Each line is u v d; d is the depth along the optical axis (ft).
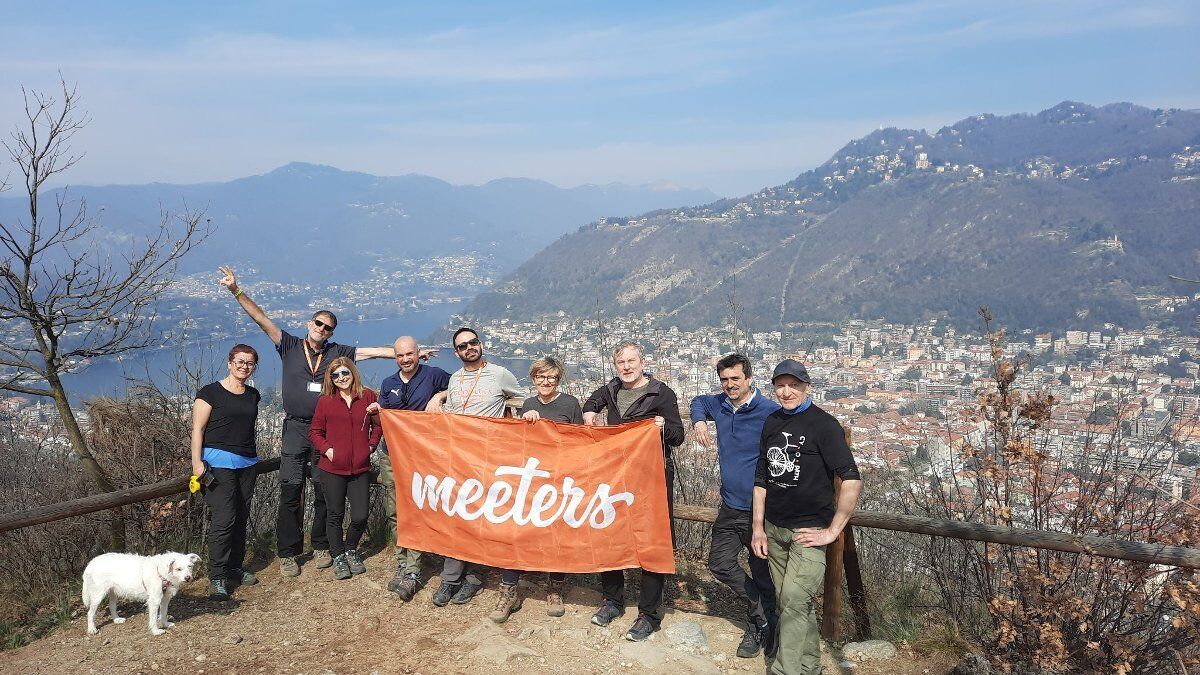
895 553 19.88
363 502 19.49
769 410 15.14
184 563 16.66
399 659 15.14
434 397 19.01
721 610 18.24
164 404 22.62
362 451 19.16
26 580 18.85
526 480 16.99
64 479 21.91
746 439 15.30
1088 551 13.97
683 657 15.19
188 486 18.86
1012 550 15.48
